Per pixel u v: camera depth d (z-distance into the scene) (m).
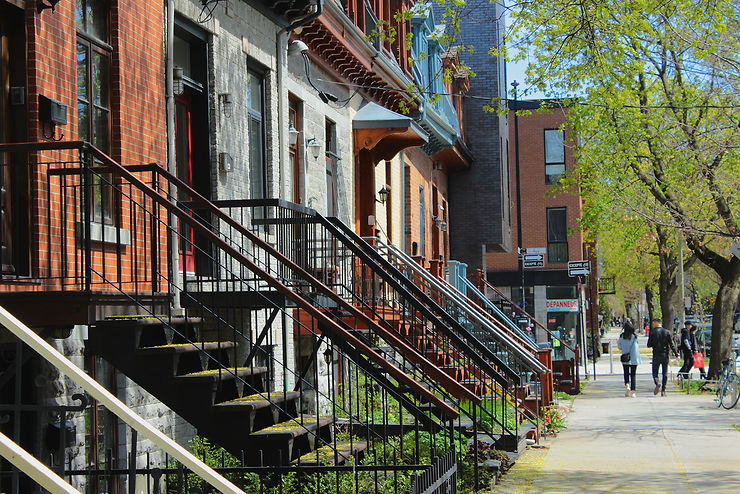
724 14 17.30
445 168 31.64
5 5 8.27
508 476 11.67
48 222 8.09
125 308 8.33
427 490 5.97
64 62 8.88
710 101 20.56
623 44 17.61
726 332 26.30
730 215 21.59
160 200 7.92
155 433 4.09
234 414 7.81
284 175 14.41
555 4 17.47
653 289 63.31
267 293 9.89
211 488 8.86
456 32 17.28
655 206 21.38
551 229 46.53
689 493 10.39
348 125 18.80
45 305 7.64
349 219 18.61
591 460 13.05
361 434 12.15
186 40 12.05
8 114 8.34
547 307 46.31
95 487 8.60
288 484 8.48
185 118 12.02
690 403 22.41
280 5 14.38
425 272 16.33
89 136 9.53
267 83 14.32
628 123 23.12
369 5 20.11
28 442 8.24
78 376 4.02
